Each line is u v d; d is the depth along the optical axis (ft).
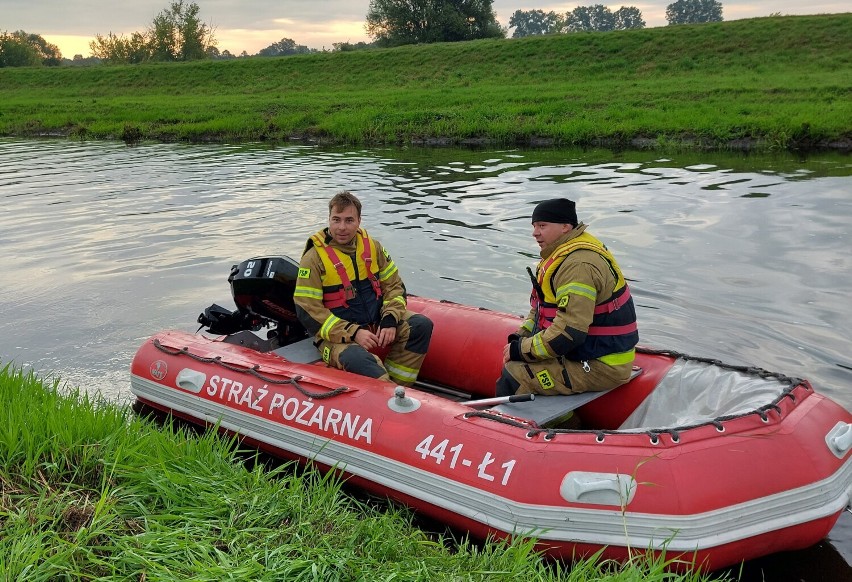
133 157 53.57
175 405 15.15
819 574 10.62
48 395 13.82
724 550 9.95
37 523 9.62
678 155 46.19
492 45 105.09
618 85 77.66
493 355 15.84
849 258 23.30
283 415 13.44
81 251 27.45
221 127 66.90
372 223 29.86
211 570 8.82
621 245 25.72
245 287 16.34
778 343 17.65
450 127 59.41
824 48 84.89
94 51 198.18
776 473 10.23
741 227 27.43
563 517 10.27
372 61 108.58
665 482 10.06
